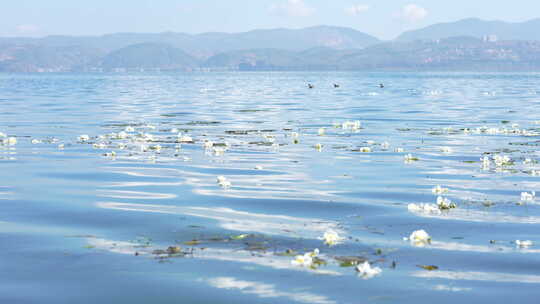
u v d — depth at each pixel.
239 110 39.12
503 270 7.32
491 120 31.12
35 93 68.12
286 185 13.20
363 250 8.15
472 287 6.71
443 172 15.02
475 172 15.01
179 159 17.28
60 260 7.66
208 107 42.41
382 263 7.58
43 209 10.70
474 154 18.33
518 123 29.34
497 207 10.91
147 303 6.25
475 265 7.50
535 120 31.09
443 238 8.78
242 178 14.12
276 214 10.36
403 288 6.69
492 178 14.09
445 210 10.69
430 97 57.84
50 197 11.80
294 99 54.12
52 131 25.34
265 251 8.10
